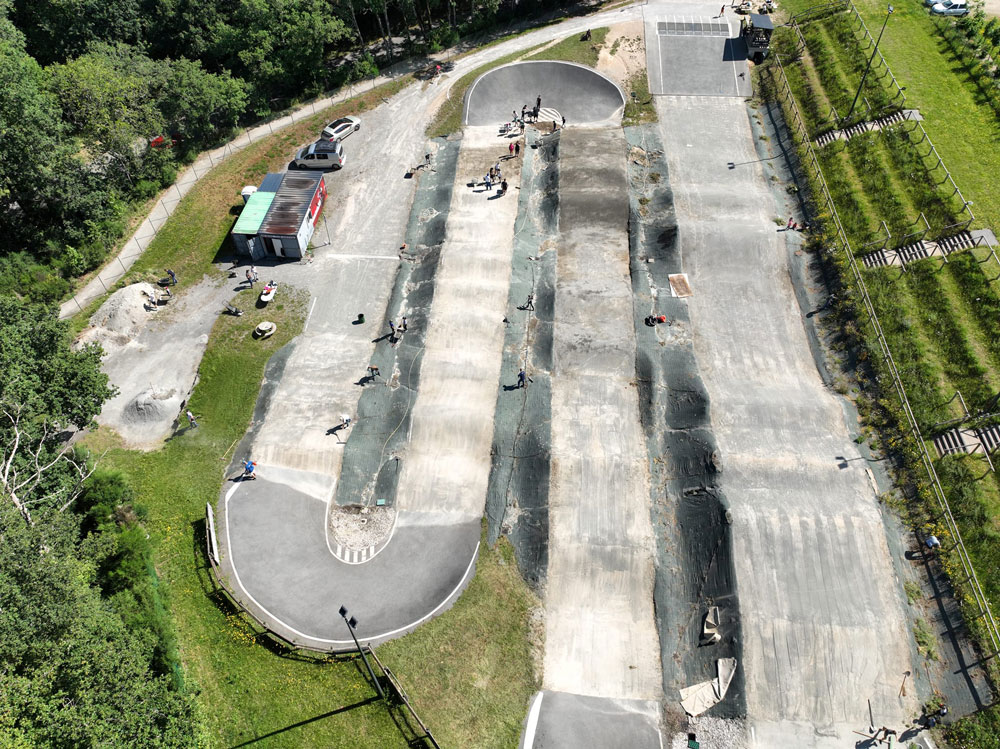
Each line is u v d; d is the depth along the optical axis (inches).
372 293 2023.9
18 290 2017.7
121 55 2463.1
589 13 2933.1
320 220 2225.6
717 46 2706.7
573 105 2581.2
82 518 1402.6
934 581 1378.0
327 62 2903.5
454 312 1929.1
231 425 1745.8
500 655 1360.7
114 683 1041.5
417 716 1277.1
